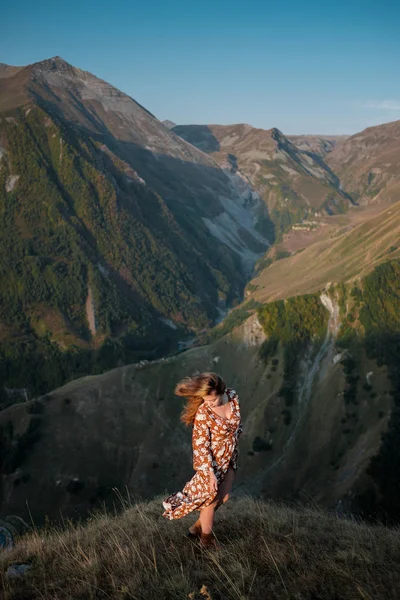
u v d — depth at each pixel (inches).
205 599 223.6
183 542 282.4
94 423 3730.3
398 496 2817.4
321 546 273.9
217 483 253.4
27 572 279.4
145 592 233.0
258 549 267.4
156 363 4247.0
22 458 3467.0
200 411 250.2
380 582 225.3
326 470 3203.7
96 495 3299.7
